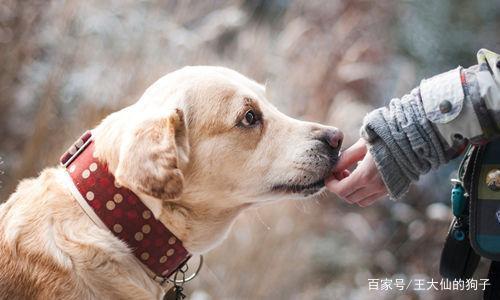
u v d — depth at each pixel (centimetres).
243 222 458
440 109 221
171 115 235
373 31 718
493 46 751
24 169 413
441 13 766
